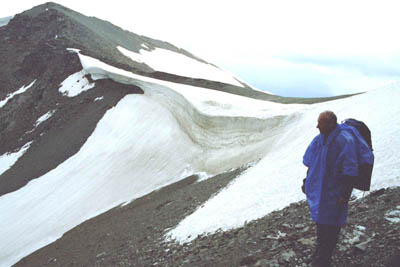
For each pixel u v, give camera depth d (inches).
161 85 1829.5
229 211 449.1
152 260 391.2
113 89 2298.2
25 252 1113.4
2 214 1513.3
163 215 690.8
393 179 280.2
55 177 1638.8
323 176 178.5
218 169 1105.4
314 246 218.2
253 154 993.5
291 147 663.1
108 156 1579.7
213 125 1259.8
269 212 366.3
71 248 811.4
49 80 3014.3
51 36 3841.0
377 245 193.0
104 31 4879.4
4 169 2202.3
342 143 172.2
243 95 1739.7
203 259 291.0
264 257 233.8
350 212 254.5
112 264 469.7
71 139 1966.0
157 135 1540.4
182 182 1138.7
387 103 547.2
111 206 1229.1
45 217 1339.8
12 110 3026.6
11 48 4124.0
